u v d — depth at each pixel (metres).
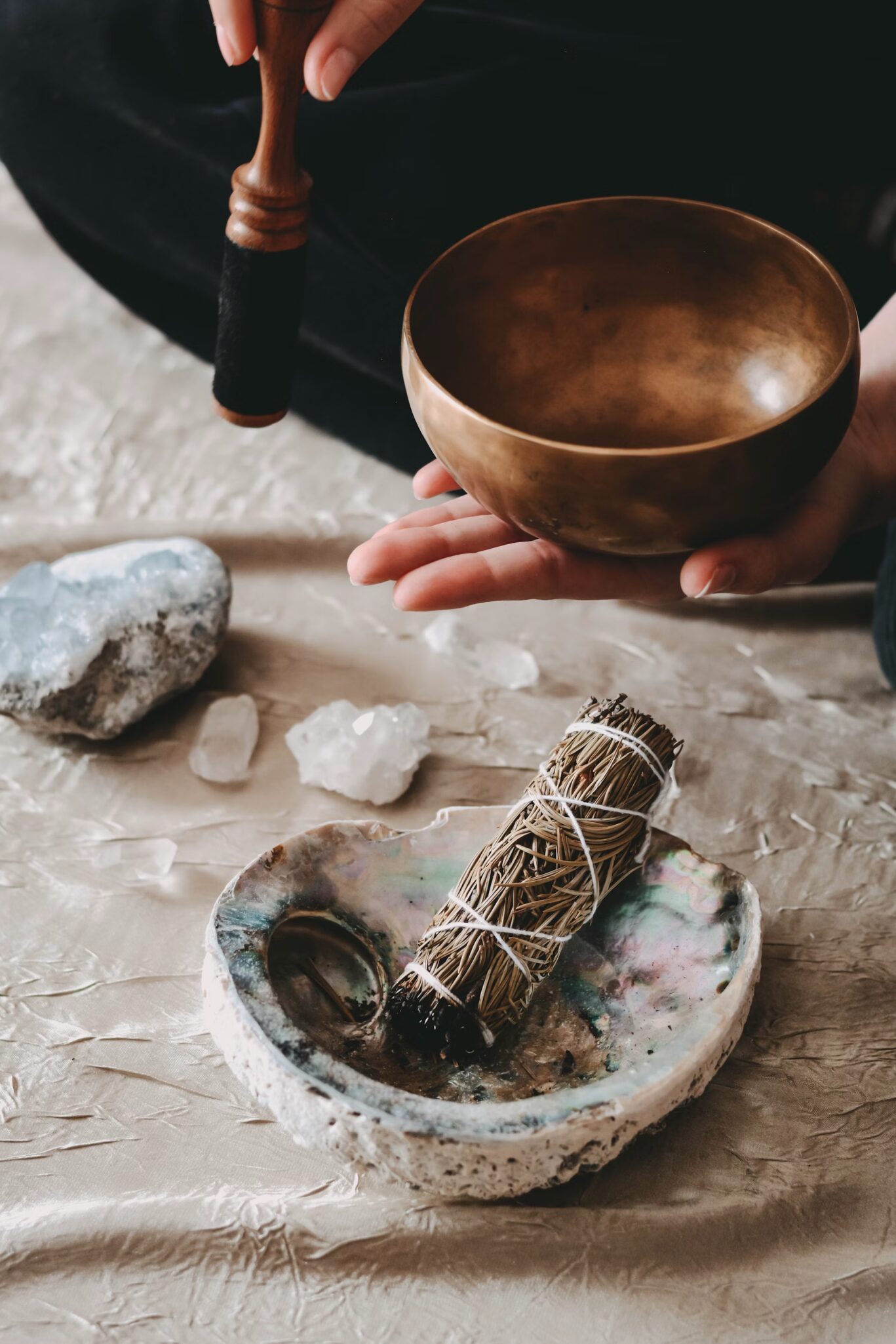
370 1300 0.97
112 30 1.87
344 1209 1.01
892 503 1.34
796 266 1.12
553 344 1.23
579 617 1.71
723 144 1.78
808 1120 1.10
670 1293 0.98
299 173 1.07
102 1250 0.98
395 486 1.92
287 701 1.55
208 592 1.48
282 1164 1.05
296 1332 0.95
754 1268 1.00
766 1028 1.18
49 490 1.87
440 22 1.82
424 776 1.46
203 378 2.10
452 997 1.02
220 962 1.03
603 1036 1.08
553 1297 0.97
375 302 1.78
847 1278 0.99
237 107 1.80
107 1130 1.08
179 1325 0.95
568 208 1.17
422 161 1.71
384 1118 0.92
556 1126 0.93
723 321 1.20
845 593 1.73
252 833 1.37
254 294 1.08
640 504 0.96
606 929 1.15
